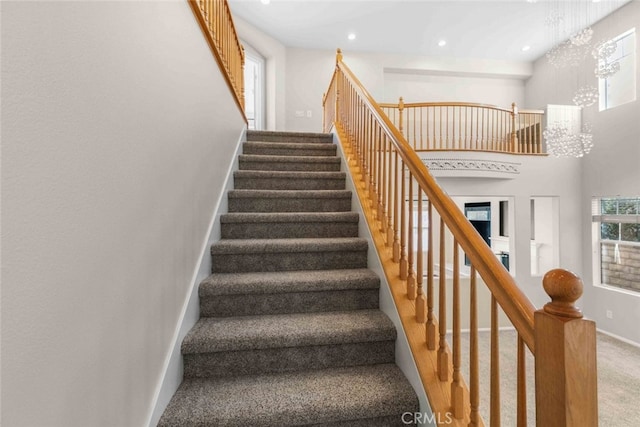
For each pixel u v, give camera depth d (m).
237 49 2.78
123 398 0.83
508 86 6.84
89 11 0.68
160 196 1.08
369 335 1.36
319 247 1.80
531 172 5.18
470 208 8.23
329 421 1.09
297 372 1.31
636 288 4.61
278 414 1.07
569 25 5.18
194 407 1.08
